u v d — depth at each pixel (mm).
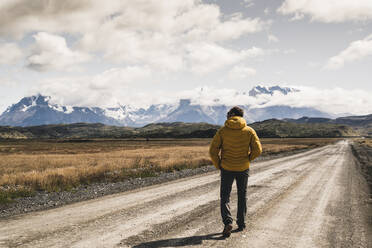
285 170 15719
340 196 8453
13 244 4305
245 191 5145
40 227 5246
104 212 6391
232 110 5227
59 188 10906
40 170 18609
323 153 35906
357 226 5422
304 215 6195
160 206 6949
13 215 6527
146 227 5215
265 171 15227
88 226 5277
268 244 4410
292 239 4656
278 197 8141
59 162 24562
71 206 7219
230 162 5012
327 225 5469
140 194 8766
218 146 5078
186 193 8758
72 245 4266
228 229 4695
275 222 5633
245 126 5023
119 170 16891
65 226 5289
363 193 9039
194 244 4363
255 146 5008
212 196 8211
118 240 4508
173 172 16453
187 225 5352
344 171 15523
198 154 33688
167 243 4391
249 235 4824
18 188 10641
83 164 21797
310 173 14344
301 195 8484
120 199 7973
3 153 53031
